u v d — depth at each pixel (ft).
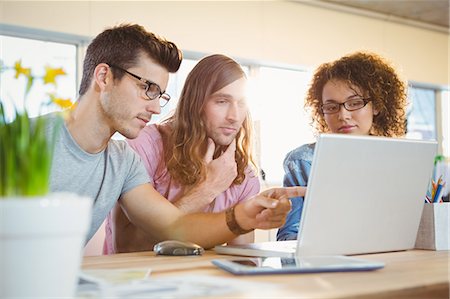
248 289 2.52
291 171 7.09
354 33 18.47
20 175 2.10
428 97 21.13
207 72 6.75
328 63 7.39
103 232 6.62
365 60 7.19
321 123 7.48
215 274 3.05
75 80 13.64
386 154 4.05
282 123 16.70
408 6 18.40
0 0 12.53
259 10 16.35
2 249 2.01
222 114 6.79
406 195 4.28
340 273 3.09
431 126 21.07
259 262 3.28
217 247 4.41
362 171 3.94
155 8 14.55
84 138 5.26
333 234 3.92
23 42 13.16
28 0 12.80
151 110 5.58
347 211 3.95
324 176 3.76
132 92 5.42
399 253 4.28
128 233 6.27
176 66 5.71
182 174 6.67
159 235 5.11
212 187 6.71
